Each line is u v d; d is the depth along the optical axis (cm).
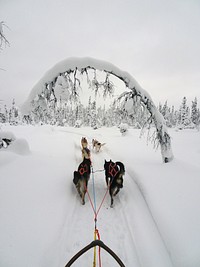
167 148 688
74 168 693
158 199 424
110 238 349
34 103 607
